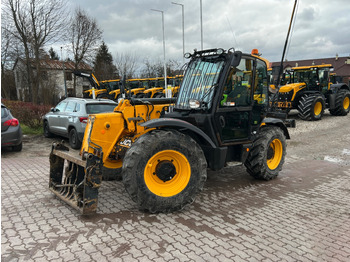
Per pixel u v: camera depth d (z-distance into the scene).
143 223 3.63
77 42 29.50
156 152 3.78
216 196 4.67
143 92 20.48
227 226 3.60
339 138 9.64
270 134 5.31
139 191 3.71
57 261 2.81
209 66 4.71
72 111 8.62
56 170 4.64
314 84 13.58
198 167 4.02
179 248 3.07
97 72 32.72
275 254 3.00
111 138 4.51
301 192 4.91
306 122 12.97
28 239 3.22
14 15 21.25
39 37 22.36
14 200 4.37
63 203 4.25
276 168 5.58
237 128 4.83
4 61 24.89
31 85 25.84
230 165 4.79
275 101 6.03
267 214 3.99
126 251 2.99
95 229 3.46
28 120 11.74
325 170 6.26
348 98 15.05
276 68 14.36
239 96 4.75
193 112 4.66
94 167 3.62
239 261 2.86
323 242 3.28
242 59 4.69
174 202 3.88
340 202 4.48
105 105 8.59
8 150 8.42
